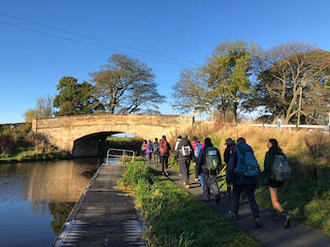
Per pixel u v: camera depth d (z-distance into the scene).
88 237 4.07
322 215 4.84
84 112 45.19
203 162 6.47
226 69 32.25
